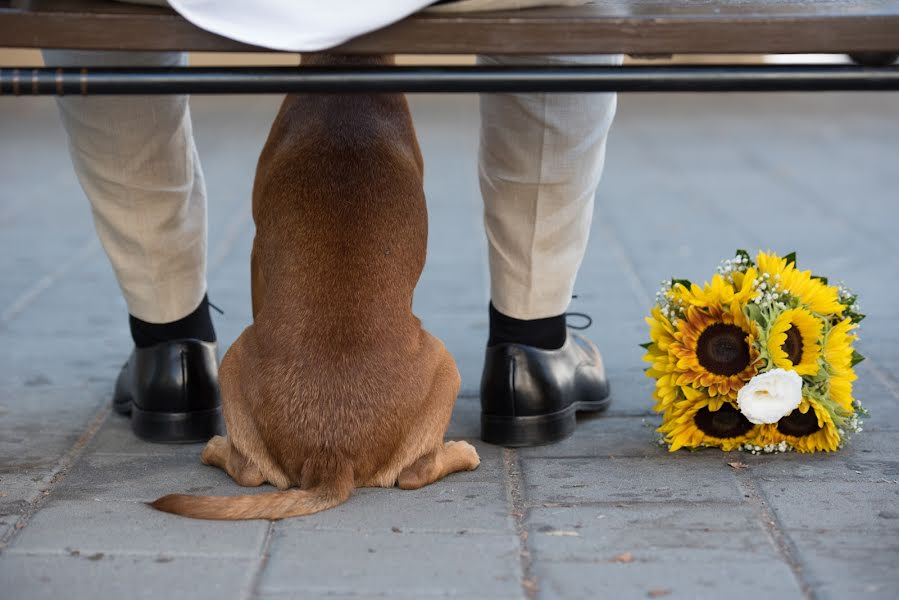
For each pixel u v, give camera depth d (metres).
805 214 6.99
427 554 2.53
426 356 2.96
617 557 2.52
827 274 5.45
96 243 6.15
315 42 2.22
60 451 3.24
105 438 3.37
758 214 7.00
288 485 2.91
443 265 5.71
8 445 3.28
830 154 9.44
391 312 2.89
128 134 3.08
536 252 3.24
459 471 3.07
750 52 2.29
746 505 2.83
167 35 2.24
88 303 4.96
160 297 3.31
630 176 8.54
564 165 3.15
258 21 2.25
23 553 2.53
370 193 2.91
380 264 2.88
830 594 2.35
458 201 7.43
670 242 6.23
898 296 5.00
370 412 2.83
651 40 2.28
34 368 4.05
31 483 2.97
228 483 2.99
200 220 3.38
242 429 2.96
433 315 4.80
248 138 10.45
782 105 12.96
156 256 3.27
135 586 2.37
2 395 3.76
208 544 2.57
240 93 2.29
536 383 3.27
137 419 3.36
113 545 2.57
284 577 2.41
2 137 10.19
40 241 6.19
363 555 2.52
